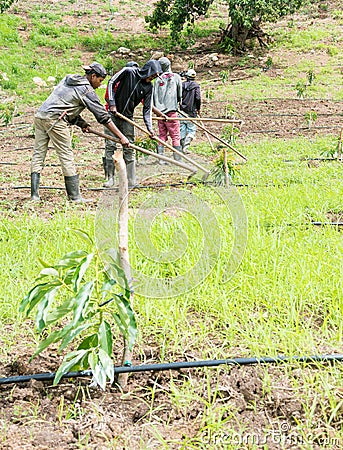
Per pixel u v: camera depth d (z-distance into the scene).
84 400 3.73
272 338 4.33
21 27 26.53
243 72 23.41
